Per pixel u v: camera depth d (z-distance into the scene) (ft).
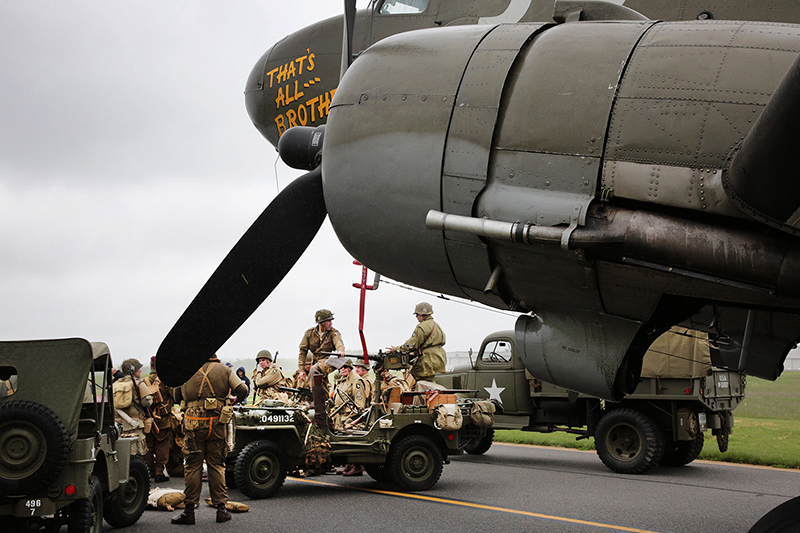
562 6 13.64
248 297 15.96
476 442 40.52
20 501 16.51
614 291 12.34
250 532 20.13
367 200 13.73
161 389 31.01
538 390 37.70
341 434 28.43
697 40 11.63
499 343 40.22
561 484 29.30
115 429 20.53
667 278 11.73
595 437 34.04
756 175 9.54
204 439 21.68
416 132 13.19
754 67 11.02
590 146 11.66
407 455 27.53
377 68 14.15
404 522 21.26
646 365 33.12
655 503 24.54
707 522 21.27
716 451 40.40
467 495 26.40
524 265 12.72
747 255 10.62
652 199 11.20
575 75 12.12
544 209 11.79
